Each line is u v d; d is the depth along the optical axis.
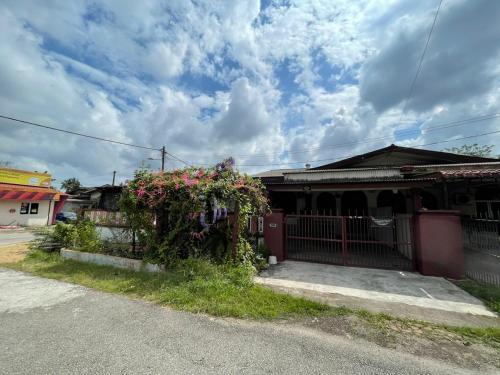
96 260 6.72
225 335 3.14
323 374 2.41
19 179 20.34
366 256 8.22
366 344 2.98
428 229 6.26
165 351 2.76
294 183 8.84
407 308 4.17
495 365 2.62
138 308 3.93
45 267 6.36
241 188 6.05
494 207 8.95
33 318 3.56
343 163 12.42
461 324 3.60
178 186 5.71
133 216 6.54
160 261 5.87
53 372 2.36
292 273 6.33
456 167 9.19
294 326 3.43
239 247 6.26
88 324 3.38
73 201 30.50
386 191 12.08
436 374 2.45
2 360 2.54
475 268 5.73
